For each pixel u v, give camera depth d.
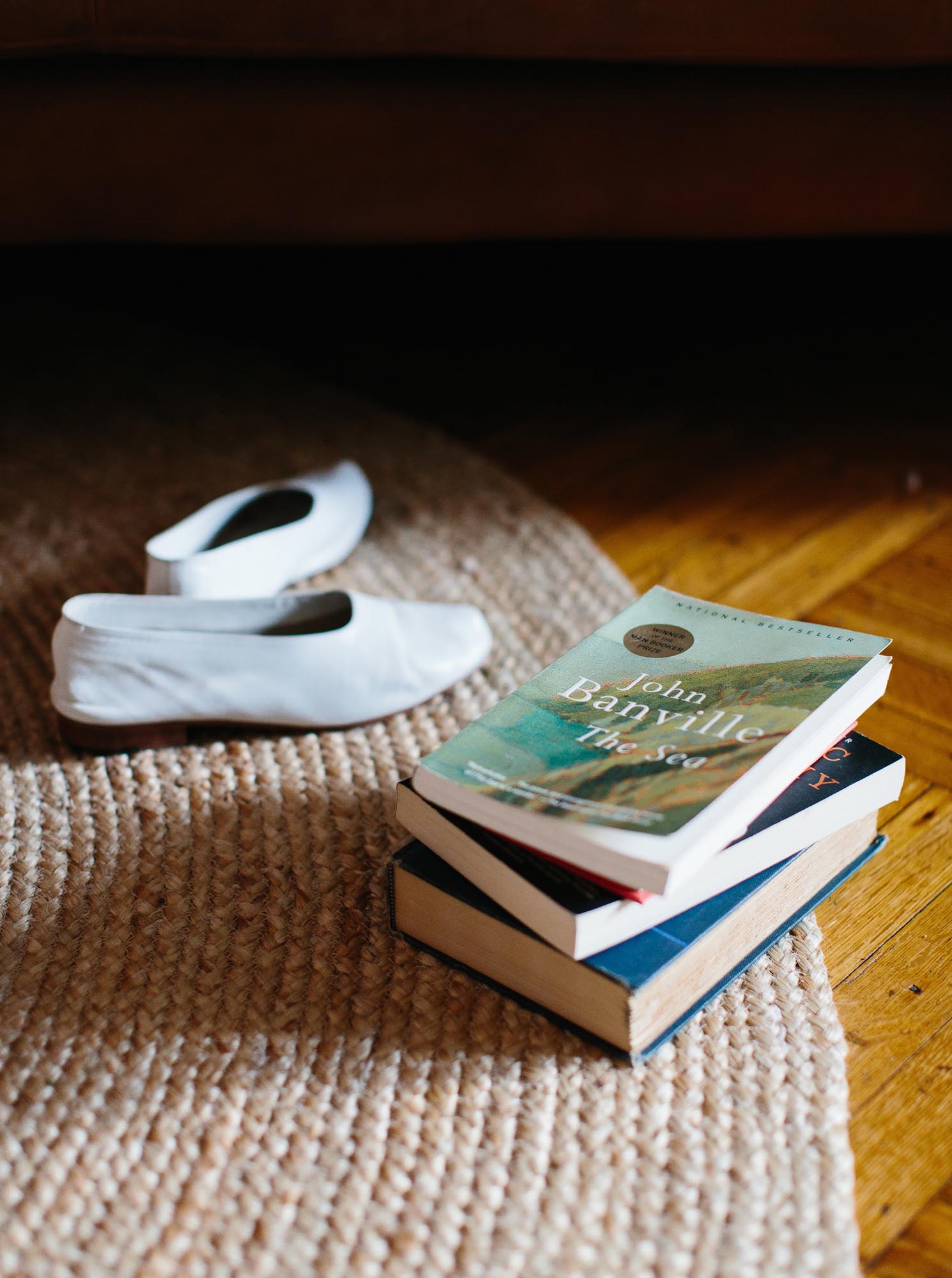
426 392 1.29
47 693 0.85
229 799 0.75
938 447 1.14
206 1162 0.53
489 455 1.17
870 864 0.70
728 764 0.54
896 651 0.88
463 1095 0.55
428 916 0.61
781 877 0.61
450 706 0.84
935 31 0.91
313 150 1.00
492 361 1.34
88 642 0.74
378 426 1.22
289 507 1.04
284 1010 0.60
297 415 1.25
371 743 0.80
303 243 1.06
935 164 1.01
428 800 0.58
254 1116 0.55
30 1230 0.50
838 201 1.04
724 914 0.56
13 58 0.94
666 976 0.55
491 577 0.98
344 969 0.62
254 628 0.81
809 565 0.98
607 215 1.04
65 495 1.11
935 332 1.35
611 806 0.53
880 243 1.58
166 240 1.05
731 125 1.00
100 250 1.66
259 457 1.17
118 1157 0.53
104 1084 0.56
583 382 1.29
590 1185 0.51
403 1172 0.52
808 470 1.11
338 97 0.98
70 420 1.24
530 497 1.09
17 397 1.29
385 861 0.69
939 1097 0.56
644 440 1.18
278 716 0.78
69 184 1.01
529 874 0.55
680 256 1.57
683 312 1.43
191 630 0.81
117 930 0.65
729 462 1.13
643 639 0.67
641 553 1.01
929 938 0.65
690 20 0.91
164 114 0.98
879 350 1.32
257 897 0.67
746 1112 0.54
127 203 1.02
